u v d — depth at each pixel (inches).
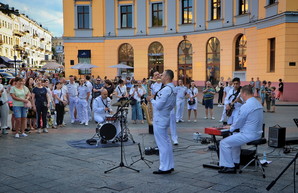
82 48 1322.6
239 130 260.4
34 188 216.5
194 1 1170.6
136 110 522.6
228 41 1073.5
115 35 1306.6
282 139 336.8
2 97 412.8
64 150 330.3
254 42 979.3
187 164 274.5
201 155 306.2
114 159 293.7
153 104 247.8
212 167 260.5
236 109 345.7
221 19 1091.9
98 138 389.4
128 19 1304.1
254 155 264.5
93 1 1304.1
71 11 1309.1
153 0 1251.2
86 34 1317.7
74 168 264.5
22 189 214.8
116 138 364.8
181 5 1203.9
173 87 248.5
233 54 1064.8
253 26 978.1
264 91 690.2
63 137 403.9
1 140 384.2
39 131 433.7
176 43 1223.5
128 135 408.2
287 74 853.8
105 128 319.3
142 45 1283.2
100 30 1311.5
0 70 1585.9
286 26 840.9
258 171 252.1
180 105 535.8
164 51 1249.4
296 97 857.5
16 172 253.6
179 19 1210.6
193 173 248.1
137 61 1295.5
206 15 1146.0
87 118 512.7
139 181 229.3
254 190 209.2
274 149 332.8
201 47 1164.5
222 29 1087.0
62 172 253.3
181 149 332.8
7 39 2605.8
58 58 4131.4
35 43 3442.4
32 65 3267.7
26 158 297.7
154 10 1263.5
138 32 1282.0
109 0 1300.4
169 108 247.3
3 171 256.4
